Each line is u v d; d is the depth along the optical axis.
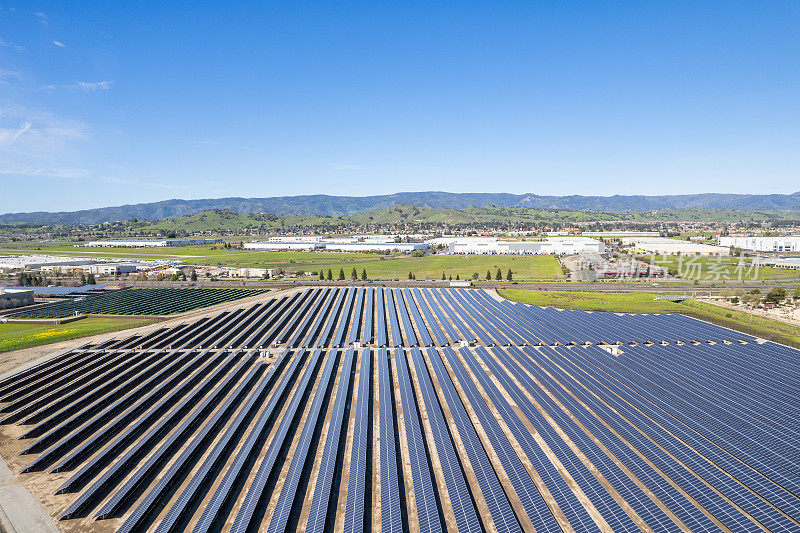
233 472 50.59
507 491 47.72
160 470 53.62
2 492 49.25
